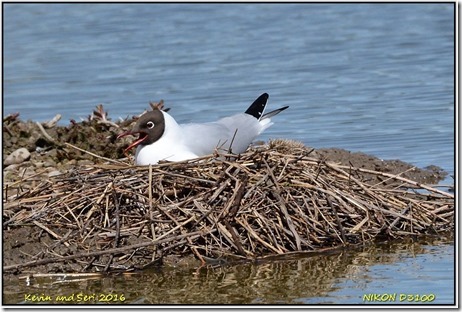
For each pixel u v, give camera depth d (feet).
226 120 46.98
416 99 64.90
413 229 42.73
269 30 88.28
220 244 39.68
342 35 84.89
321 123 60.39
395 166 50.44
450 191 46.98
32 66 79.51
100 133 54.85
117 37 87.81
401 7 93.50
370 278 38.06
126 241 39.32
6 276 38.50
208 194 40.40
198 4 98.84
